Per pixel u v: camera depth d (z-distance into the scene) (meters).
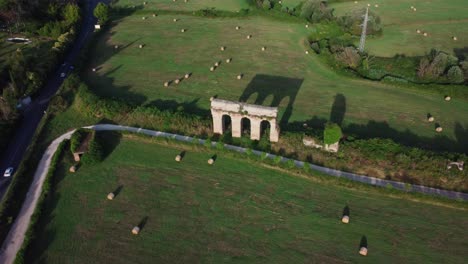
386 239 58.47
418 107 86.12
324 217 62.12
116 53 111.69
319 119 82.06
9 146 76.81
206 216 62.84
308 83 95.56
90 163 72.00
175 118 80.62
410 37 118.44
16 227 61.00
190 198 66.06
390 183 66.94
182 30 124.88
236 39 118.50
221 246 58.16
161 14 138.00
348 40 115.12
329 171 69.75
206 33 123.00
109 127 81.38
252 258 56.34
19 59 92.88
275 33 121.81
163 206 64.69
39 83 93.19
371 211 62.91
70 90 92.94
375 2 145.38
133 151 76.00
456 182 66.25
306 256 56.50
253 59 107.00
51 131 80.56
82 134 76.88
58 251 57.66
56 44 107.94
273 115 71.12
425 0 147.25
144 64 105.44
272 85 94.62
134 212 63.69
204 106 86.94
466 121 81.44
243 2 145.12
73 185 68.56
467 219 61.06
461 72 91.12
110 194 65.88
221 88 93.75
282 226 60.97
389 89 92.88
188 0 148.88
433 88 90.56
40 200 64.25
